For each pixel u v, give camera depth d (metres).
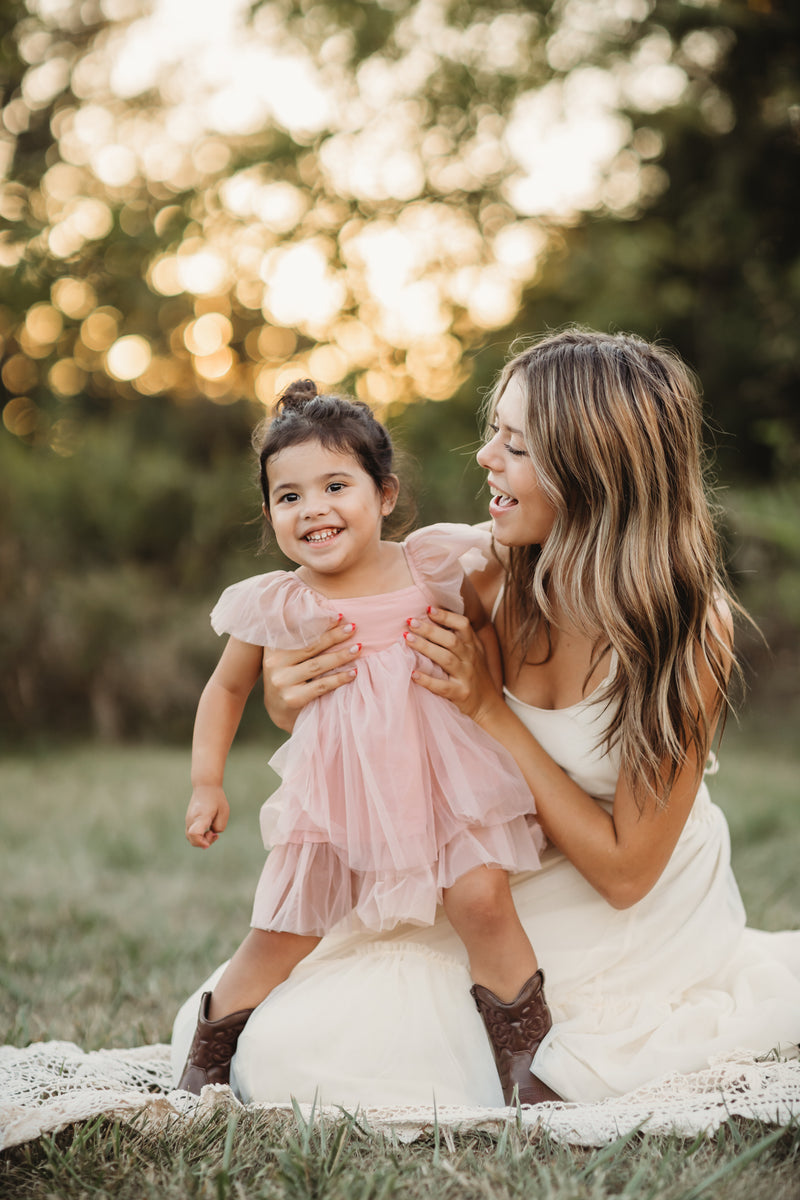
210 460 12.66
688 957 2.26
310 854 2.19
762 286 11.89
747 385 12.02
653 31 12.05
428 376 13.40
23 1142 1.80
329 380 13.34
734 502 9.82
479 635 2.42
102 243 12.24
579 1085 2.04
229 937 3.81
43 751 9.80
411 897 2.10
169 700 10.54
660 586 2.17
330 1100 2.06
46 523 10.90
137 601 10.78
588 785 2.34
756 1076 1.96
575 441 2.16
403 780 2.14
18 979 3.21
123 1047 2.68
